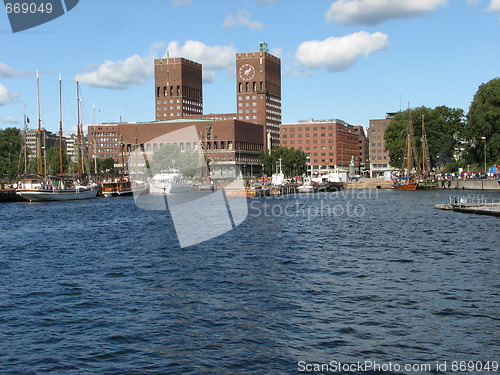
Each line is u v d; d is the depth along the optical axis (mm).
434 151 173375
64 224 73438
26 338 23828
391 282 32906
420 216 75312
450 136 173000
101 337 23812
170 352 22000
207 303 28828
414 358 21094
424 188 153750
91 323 25766
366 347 22203
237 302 28922
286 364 20703
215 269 37812
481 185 139875
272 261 40844
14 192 131125
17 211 100375
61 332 24562
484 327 24234
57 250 48781
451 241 49406
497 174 138250
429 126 170875
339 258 41812
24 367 20719
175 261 41281
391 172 197000
